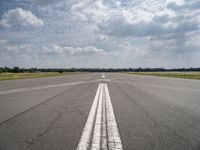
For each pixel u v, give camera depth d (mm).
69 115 5875
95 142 3629
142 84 19516
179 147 3408
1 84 19375
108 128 4527
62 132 4219
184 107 7211
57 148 3346
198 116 5785
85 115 5875
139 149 3318
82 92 12367
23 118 5492
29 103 8117
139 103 8117
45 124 4867
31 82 22750
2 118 5484
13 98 9625
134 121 5172
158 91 12922
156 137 3918
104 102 8375
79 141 3676
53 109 6797
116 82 22906
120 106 7414
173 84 19453
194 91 12898
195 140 3762
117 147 3396
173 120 5297
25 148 3344
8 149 3309
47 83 21016
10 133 4156
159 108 7020
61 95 10828
